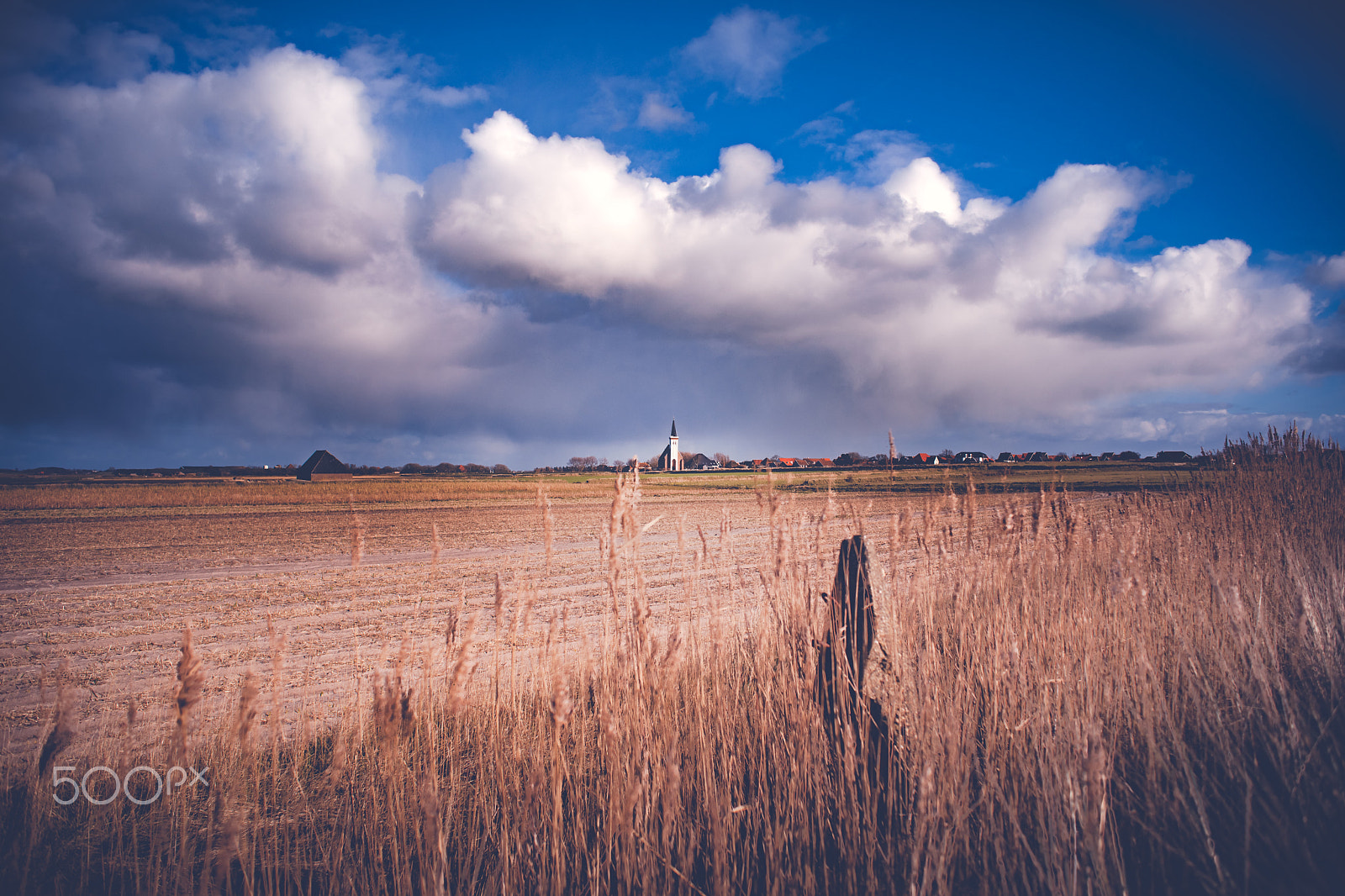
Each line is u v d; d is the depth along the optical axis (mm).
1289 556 4656
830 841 2838
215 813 3654
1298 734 2654
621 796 2721
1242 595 4539
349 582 15078
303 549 22094
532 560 18281
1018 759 2830
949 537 4203
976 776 3006
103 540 24750
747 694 3752
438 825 2477
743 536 20375
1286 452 9047
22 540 24953
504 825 2824
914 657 3512
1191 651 3326
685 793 3092
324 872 3193
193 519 35344
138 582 15320
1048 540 4547
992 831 2545
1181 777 2658
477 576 15609
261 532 28000
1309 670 3525
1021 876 2463
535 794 3014
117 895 2977
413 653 8188
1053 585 4227
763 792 2893
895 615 3545
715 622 3846
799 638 3398
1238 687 3197
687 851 2738
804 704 3021
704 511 35750
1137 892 2260
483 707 4246
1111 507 6840
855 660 3305
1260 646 3615
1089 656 3334
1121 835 2607
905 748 2936
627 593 3221
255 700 2742
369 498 54406
